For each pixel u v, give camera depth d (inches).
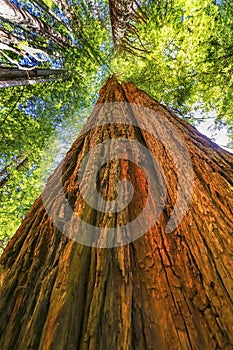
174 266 47.8
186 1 240.2
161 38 257.8
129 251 49.6
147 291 42.8
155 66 284.7
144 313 38.7
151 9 273.3
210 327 36.1
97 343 33.6
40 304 40.3
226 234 51.3
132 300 40.3
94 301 39.4
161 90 319.0
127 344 33.5
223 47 281.6
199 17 252.7
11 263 54.4
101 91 215.2
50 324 36.0
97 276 43.6
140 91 175.9
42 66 418.0
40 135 371.6
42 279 46.1
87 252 49.1
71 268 44.8
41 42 386.6
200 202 61.6
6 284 47.0
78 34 370.0
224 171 77.2
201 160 81.3
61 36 336.2
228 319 36.5
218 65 286.2
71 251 48.9
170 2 261.3
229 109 341.1
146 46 296.7
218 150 97.5
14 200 324.2
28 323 37.8
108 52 385.4
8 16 173.5
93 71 397.1
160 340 34.8
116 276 43.4
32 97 387.2
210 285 42.3
